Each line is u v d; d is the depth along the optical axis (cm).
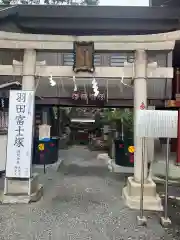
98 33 1184
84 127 2170
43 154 1009
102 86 922
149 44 606
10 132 576
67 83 912
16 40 616
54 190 687
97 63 1002
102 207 561
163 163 1002
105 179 829
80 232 440
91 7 1098
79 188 714
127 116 1016
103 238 421
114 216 511
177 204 595
